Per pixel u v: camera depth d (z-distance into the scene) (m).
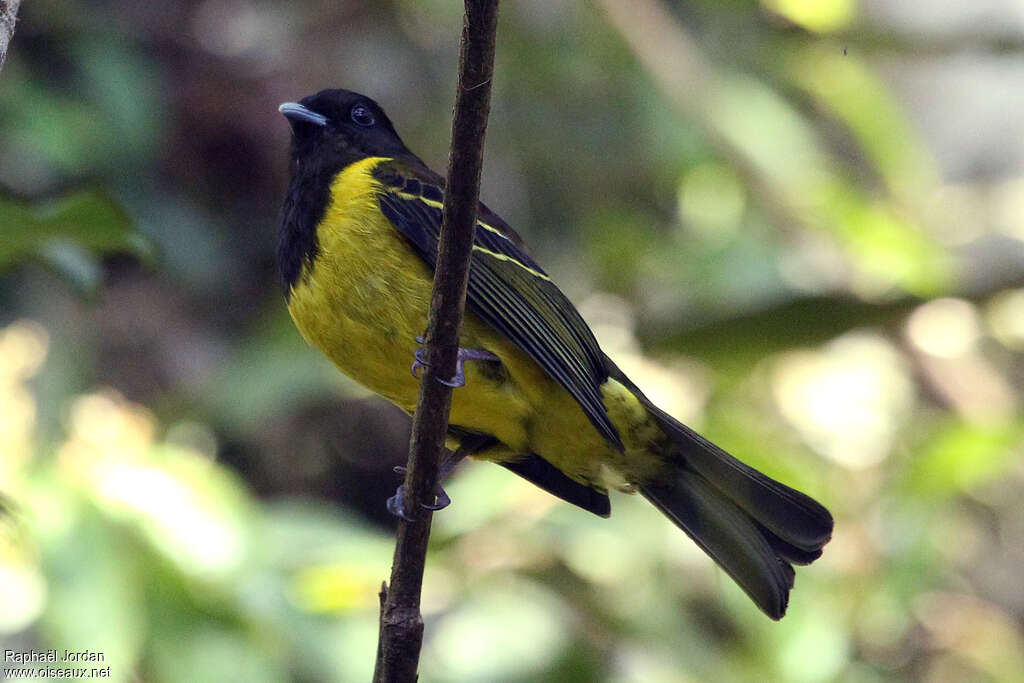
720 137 12.12
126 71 11.85
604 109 13.23
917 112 16.08
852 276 11.41
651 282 12.43
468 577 9.86
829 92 13.37
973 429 10.52
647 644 9.76
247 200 12.65
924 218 13.08
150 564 8.49
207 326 12.46
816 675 9.83
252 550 8.78
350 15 12.94
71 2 11.82
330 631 8.87
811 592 10.17
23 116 11.20
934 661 11.09
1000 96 15.90
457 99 4.84
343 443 12.98
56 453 9.72
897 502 10.59
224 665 8.41
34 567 8.48
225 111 12.34
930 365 11.80
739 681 9.82
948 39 13.31
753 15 13.51
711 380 10.58
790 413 11.30
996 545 12.44
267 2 12.79
